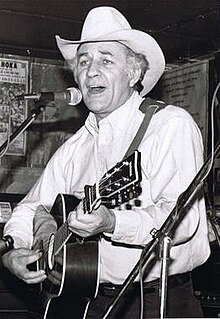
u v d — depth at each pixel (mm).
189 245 2547
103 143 2730
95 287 2637
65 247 2627
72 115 4996
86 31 2793
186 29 4488
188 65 4969
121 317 2594
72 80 4996
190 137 2537
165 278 2059
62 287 2621
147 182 2570
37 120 4910
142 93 2975
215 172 4547
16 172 4840
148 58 2803
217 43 4723
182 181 2480
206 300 4051
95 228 2275
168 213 2414
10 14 4223
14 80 4895
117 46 2691
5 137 4859
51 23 4371
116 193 2129
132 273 2178
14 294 4566
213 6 4023
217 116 3701
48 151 4926
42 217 2896
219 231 2865
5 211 4688
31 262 2730
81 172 2854
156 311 2551
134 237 2387
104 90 2652
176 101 5062
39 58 4965
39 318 4496
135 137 2605
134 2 3980
